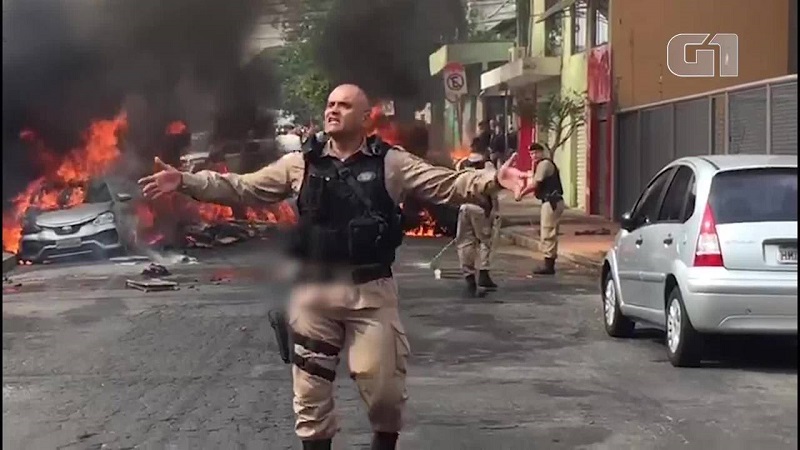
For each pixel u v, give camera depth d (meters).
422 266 18.53
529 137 29.97
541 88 34.84
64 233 19.53
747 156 10.21
